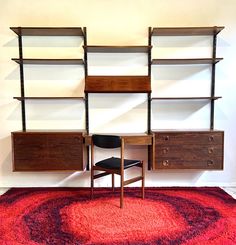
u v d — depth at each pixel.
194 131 2.83
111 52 3.04
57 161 2.81
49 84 3.08
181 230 2.05
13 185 3.13
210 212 2.38
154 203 2.59
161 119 3.12
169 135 2.81
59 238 1.94
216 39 3.05
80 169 2.82
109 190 2.99
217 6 3.02
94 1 3.00
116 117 3.11
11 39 3.02
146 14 3.02
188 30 2.87
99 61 3.05
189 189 3.03
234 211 2.41
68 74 3.07
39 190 3.00
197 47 3.06
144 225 2.13
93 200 2.68
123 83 2.94
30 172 3.09
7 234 2.00
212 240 1.90
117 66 3.06
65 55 3.06
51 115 3.10
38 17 3.00
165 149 2.82
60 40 3.04
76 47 3.05
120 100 3.10
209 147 2.83
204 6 3.02
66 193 2.90
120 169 2.48
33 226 2.13
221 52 3.07
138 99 3.10
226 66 3.08
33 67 3.06
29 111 3.09
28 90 3.08
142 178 2.72
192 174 3.14
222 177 3.16
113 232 2.02
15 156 2.81
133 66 3.07
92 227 2.10
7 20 3.00
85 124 3.11
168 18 3.03
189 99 3.07
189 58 3.06
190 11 3.02
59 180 3.13
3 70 3.05
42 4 2.99
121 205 2.48
